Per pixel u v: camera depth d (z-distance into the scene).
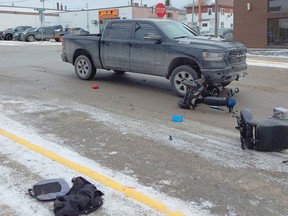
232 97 8.58
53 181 4.14
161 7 21.98
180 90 9.02
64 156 5.10
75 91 9.62
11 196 4.00
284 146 5.39
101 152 5.29
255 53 21.83
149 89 10.06
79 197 3.71
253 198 4.10
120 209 3.79
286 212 3.83
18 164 4.80
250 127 5.47
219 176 4.61
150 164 4.91
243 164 4.98
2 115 7.12
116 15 55.81
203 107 8.20
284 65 15.63
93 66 11.06
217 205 3.93
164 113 7.62
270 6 25.84
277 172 4.75
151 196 4.07
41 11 45.84
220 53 8.38
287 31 25.28
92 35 11.17
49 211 3.72
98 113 7.42
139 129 6.40
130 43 9.78
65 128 6.35
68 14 62.56
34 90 9.65
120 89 10.00
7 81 10.98
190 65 8.90
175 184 4.37
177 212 3.76
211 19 66.81
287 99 9.18
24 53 20.94
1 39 43.06
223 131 6.44
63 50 11.66
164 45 9.09
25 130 6.20
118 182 4.38
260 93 9.88
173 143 5.72
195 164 4.95
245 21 27.22
